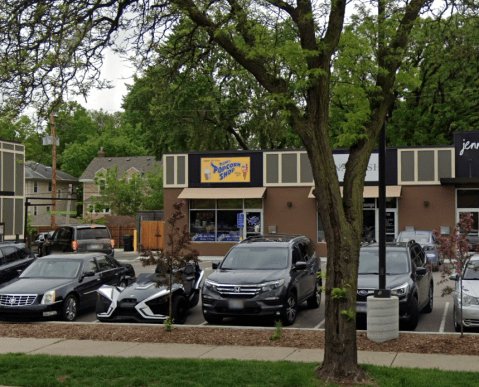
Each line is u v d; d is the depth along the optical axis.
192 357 10.03
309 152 8.64
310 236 32.72
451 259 12.16
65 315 14.66
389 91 9.31
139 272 25.55
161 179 58.03
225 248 33.91
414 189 31.33
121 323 13.61
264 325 13.92
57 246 26.52
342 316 8.22
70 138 88.00
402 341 10.94
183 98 36.09
